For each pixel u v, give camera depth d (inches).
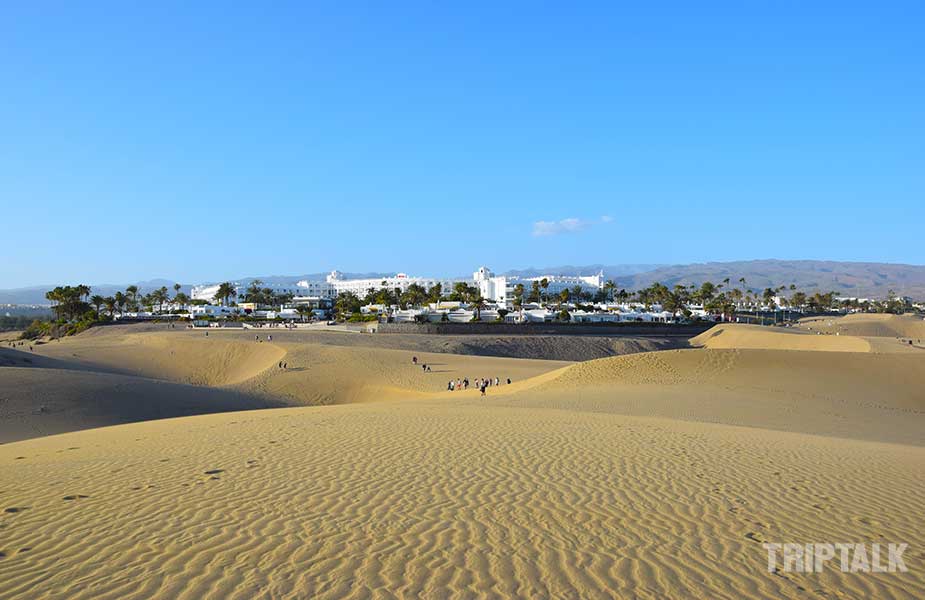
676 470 508.1
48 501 411.8
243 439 673.6
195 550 317.1
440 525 358.6
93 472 508.1
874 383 1588.3
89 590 270.7
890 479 492.1
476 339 4163.4
